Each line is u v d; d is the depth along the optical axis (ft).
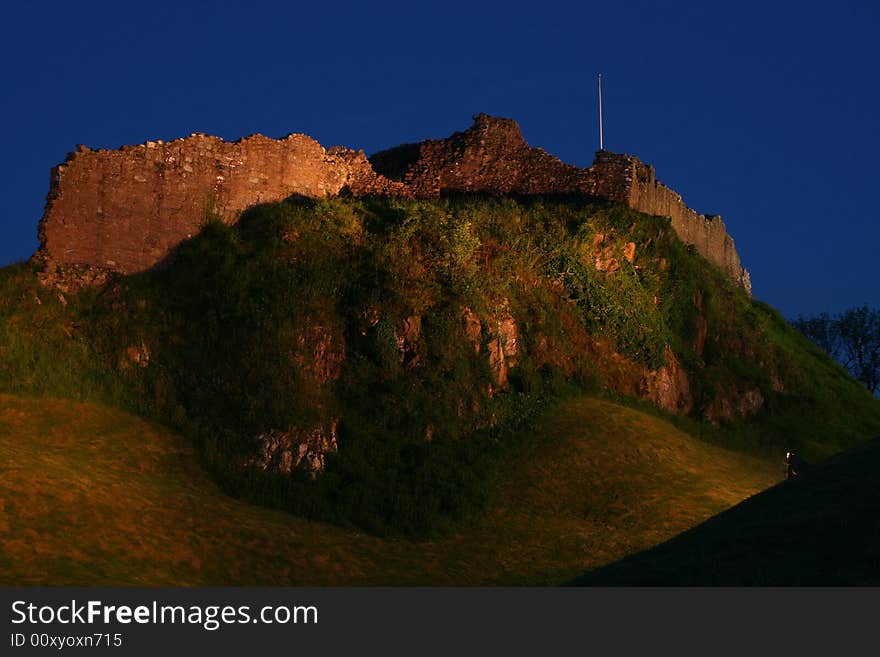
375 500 99.81
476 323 117.29
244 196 129.59
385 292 115.24
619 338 131.44
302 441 103.45
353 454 104.22
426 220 124.06
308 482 100.68
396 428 107.86
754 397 142.92
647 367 132.46
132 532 84.12
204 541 86.84
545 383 121.19
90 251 119.96
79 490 87.25
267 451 102.06
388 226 123.54
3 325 108.78
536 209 137.80
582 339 128.88
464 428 110.93
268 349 109.19
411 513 98.53
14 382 103.50
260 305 112.98
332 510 98.22
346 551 91.56
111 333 112.16
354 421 107.14
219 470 99.91
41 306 112.88
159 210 123.95
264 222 125.49
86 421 101.81
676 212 164.35
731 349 147.54
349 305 114.73
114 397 106.11
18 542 76.79
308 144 136.05
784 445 137.18
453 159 151.64
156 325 113.39
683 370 137.28
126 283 118.42
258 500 97.76
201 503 93.61
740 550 60.64
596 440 113.29
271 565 86.07
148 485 94.02
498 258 125.80
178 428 104.68
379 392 109.50
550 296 128.57
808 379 155.84
